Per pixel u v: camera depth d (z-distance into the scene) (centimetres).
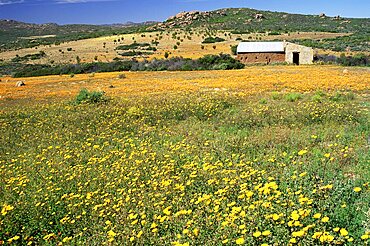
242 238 557
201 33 15888
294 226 607
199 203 757
